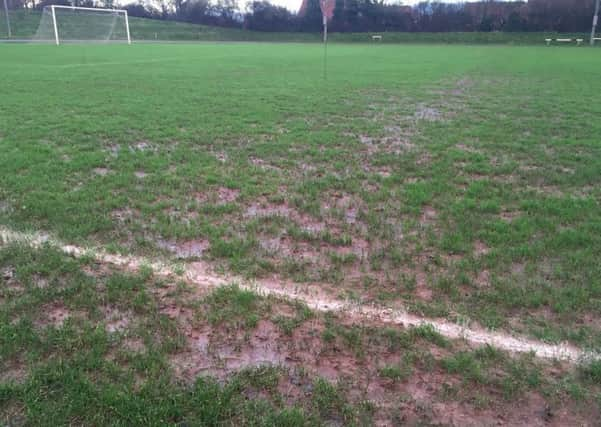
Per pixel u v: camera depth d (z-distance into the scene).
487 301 3.65
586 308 3.55
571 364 3.00
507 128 10.12
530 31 61.56
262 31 73.25
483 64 27.91
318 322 3.41
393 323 3.41
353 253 4.45
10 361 2.96
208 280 3.99
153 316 3.44
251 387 2.77
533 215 5.29
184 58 31.55
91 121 10.64
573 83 18.52
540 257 4.32
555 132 9.69
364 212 5.45
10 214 5.29
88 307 3.55
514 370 2.92
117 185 6.29
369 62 29.34
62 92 15.27
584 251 4.39
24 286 3.86
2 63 25.38
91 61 27.80
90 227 4.95
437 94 15.70
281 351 3.11
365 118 11.38
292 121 10.95
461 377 2.88
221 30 70.94
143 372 2.88
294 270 4.14
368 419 2.55
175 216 5.32
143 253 4.46
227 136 9.31
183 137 9.20
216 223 5.14
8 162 7.18
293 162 7.51
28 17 62.81
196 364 2.97
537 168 7.23
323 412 2.60
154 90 16.08
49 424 2.46
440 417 2.58
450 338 3.24
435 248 4.54
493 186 6.37
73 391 2.68
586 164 7.39
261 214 5.41
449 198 5.84
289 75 21.45
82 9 52.69
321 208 5.61
